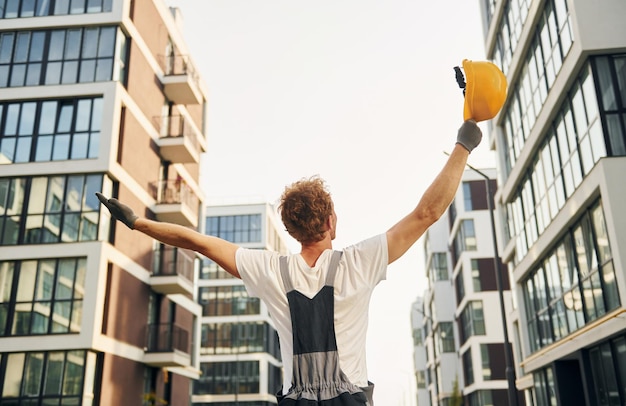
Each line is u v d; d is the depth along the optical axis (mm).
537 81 21219
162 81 32656
